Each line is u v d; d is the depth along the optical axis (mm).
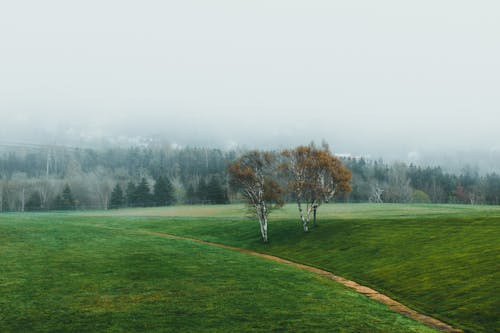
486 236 47281
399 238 54906
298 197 72625
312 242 63812
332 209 126625
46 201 182375
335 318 27625
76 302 29969
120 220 105750
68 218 110250
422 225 59781
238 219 98375
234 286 36156
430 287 34781
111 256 49062
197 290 34344
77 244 58000
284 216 104000
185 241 67250
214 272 42125
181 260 48438
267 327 25484
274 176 75688
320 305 30844
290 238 69500
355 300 32938
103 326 25141
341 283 40344
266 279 39781
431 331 25438
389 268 43312
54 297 31062
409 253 47156
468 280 34125
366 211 115125
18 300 29984
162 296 32156
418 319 28281
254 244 70375
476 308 28406
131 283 36125
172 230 88688
